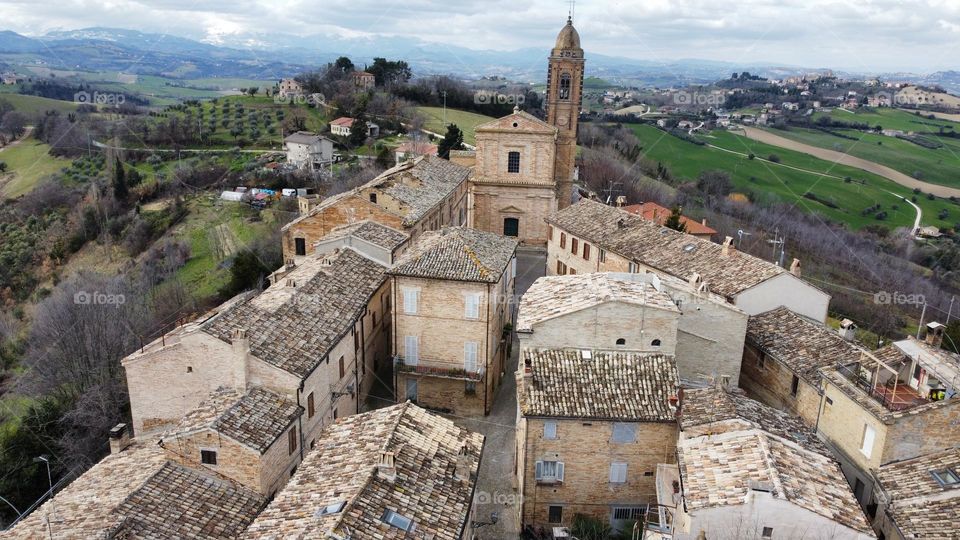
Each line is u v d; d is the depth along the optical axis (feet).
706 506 89.10
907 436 107.04
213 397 118.93
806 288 159.94
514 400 161.79
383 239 176.76
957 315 218.38
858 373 122.31
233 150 435.12
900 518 98.22
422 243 166.09
